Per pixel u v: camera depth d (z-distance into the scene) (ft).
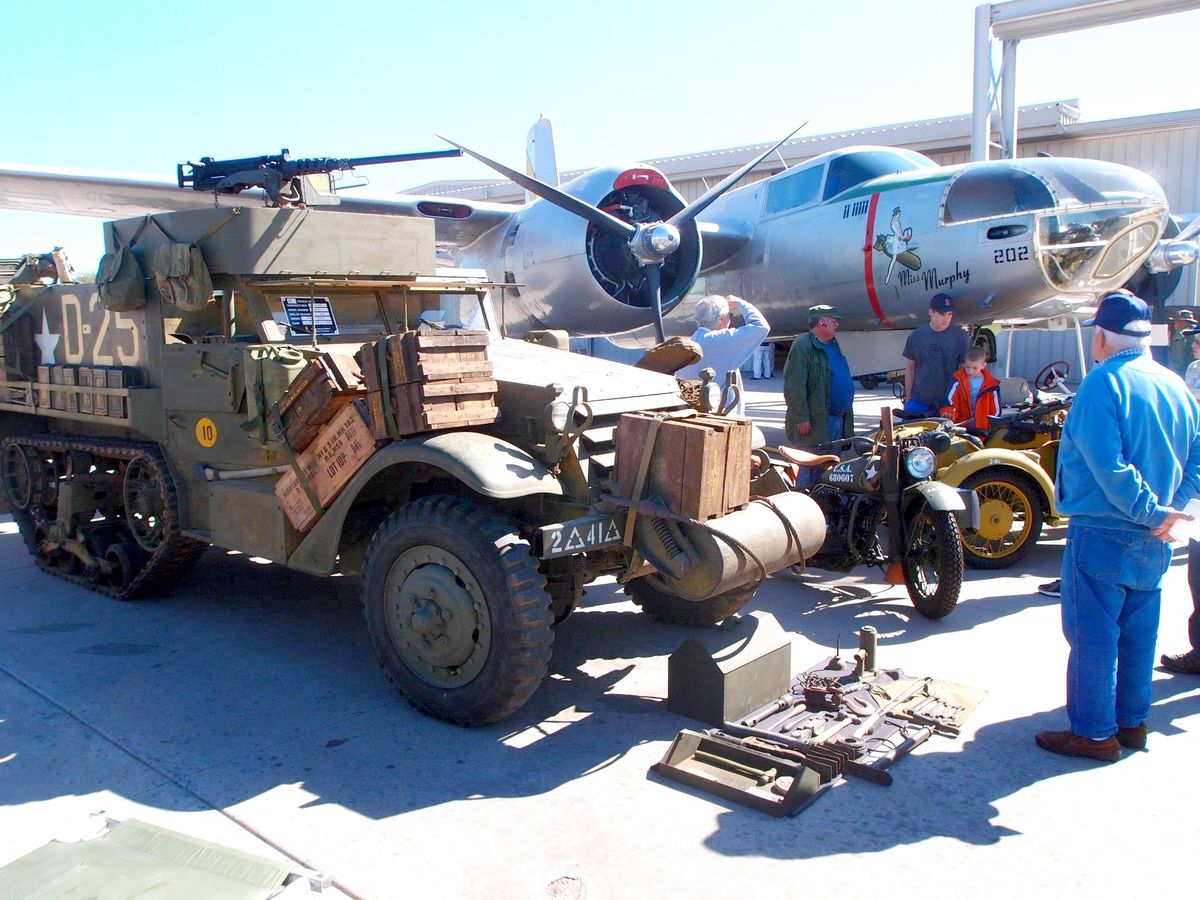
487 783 11.44
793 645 16.33
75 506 19.21
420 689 13.12
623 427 12.73
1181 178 71.77
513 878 9.50
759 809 10.82
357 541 15.01
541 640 12.18
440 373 12.58
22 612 18.11
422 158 19.29
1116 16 49.16
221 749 12.35
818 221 35.63
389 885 9.38
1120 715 12.30
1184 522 11.09
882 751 11.94
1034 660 15.42
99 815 9.39
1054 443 22.49
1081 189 30.55
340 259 16.43
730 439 12.35
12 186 29.89
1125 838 10.25
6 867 8.31
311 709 13.60
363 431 13.14
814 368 22.88
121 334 17.88
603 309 32.94
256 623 17.42
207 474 16.11
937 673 14.85
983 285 31.40
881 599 18.99
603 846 10.08
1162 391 11.64
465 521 12.46
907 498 17.93
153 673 14.97
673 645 16.15
